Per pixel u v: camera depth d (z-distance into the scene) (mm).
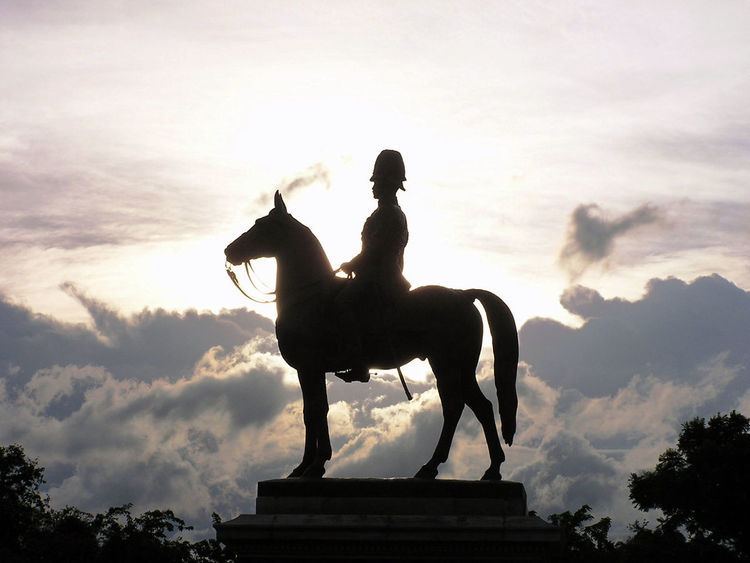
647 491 64438
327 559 16578
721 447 62781
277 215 18453
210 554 76438
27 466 78188
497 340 17812
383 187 18609
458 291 18047
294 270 18234
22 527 77250
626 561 64750
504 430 17625
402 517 16641
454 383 17719
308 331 17906
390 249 18141
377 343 17906
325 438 17734
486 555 16562
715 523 62906
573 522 70688
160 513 78875
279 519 16625
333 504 16938
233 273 18672
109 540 77312
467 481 17062
